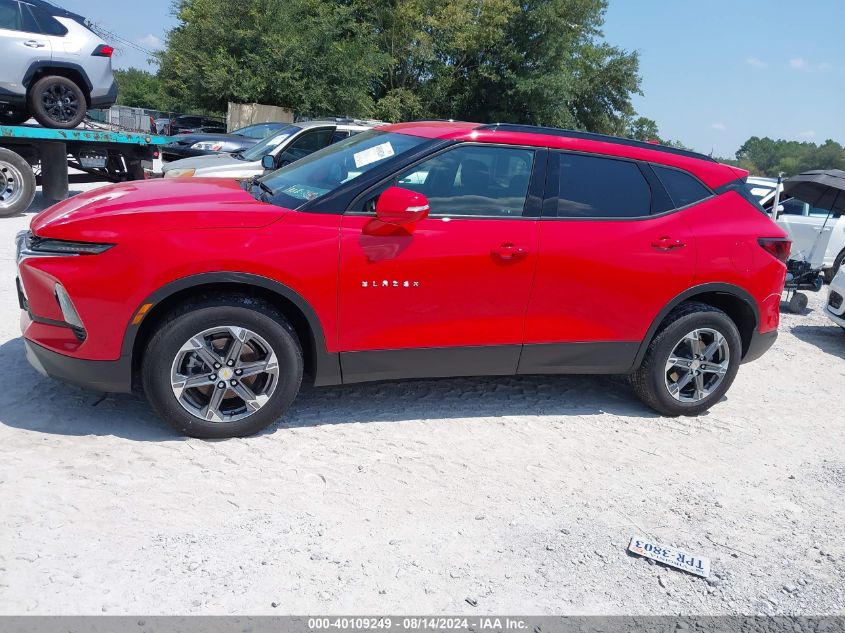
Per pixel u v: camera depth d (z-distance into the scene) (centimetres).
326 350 396
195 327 363
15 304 595
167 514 316
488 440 425
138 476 343
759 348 500
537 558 314
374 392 479
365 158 420
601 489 381
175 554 290
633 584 303
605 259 435
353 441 405
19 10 930
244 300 373
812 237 1090
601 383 543
